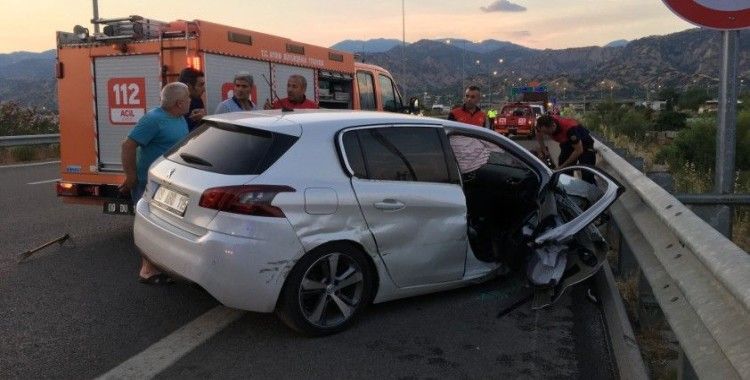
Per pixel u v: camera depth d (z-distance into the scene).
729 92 4.16
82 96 7.45
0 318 4.56
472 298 5.05
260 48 7.95
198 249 3.96
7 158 16.12
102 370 3.72
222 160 4.20
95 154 7.43
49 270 5.80
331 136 4.29
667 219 3.55
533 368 3.81
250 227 3.87
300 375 3.67
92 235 7.30
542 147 8.80
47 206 9.23
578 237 4.93
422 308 4.81
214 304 4.88
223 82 7.29
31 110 19.88
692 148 13.84
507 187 5.30
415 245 4.56
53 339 4.18
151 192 4.68
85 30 7.43
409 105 12.58
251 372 3.71
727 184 4.39
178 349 4.03
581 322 4.59
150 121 5.39
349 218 4.19
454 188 4.82
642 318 4.39
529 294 5.14
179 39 6.95
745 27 3.89
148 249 4.51
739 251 2.47
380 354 3.97
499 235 5.15
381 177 4.43
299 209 3.98
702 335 2.64
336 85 10.34
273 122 4.31
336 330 4.28
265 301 3.95
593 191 5.74
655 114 39.56
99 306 4.83
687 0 3.93
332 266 4.19
